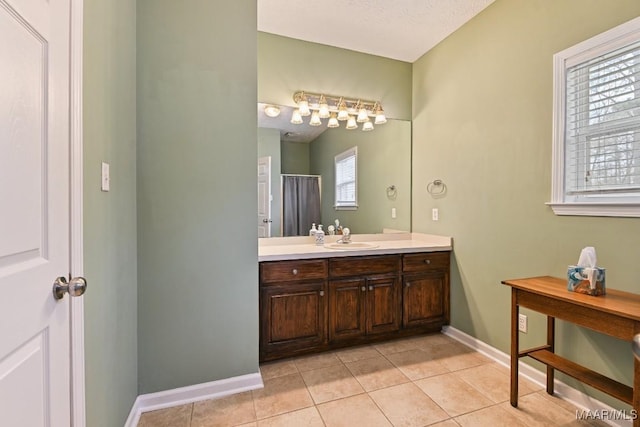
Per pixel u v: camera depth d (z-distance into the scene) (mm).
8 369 686
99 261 1171
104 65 1218
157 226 1705
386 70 3027
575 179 1771
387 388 1894
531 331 1990
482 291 2365
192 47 1746
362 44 2791
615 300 1379
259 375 1917
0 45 661
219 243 1821
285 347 2207
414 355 2326
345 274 2381
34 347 785
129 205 1543
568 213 1769
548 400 1768
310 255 2260
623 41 1532
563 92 1788
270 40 2625
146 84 1670
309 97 2754
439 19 2439
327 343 2328
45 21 832
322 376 2031
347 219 3000
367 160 3031
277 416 1644
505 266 2176
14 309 708
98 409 1160
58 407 886
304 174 2805
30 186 775
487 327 2328
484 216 2338
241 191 1861
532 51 1967
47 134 846
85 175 1051
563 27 1789
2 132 672
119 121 1392
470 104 2445
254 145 1880
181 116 1731
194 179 1763
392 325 2533
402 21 2453
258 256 2055
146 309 1695
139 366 1688
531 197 1985
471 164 2441
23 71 744
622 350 1560
